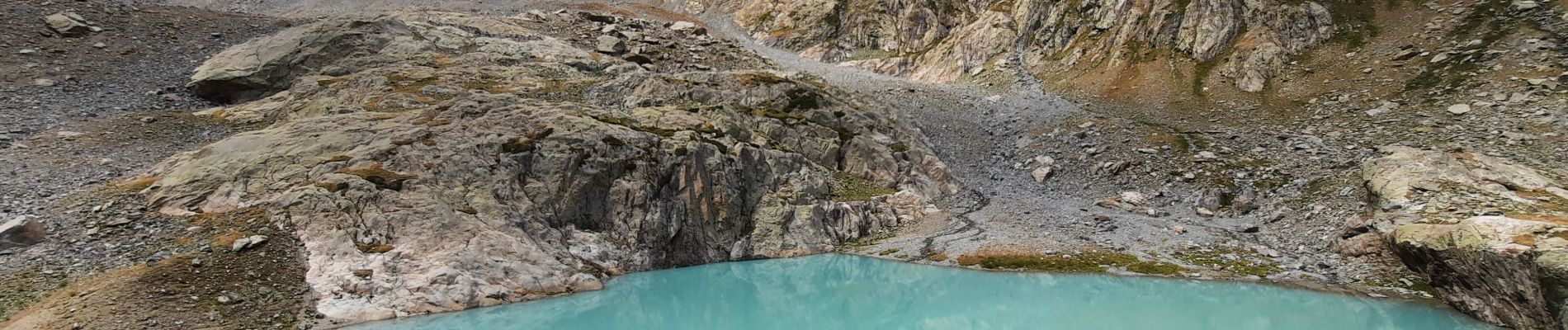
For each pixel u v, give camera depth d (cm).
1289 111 5475
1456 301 2217
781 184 3738
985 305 2391
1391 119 4803
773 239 3334
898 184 4306
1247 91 6012
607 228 3006
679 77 5469
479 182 2856
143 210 2556
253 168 2789
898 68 8731
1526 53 5175
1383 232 2717
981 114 6081
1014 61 7812
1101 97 6481
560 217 2914
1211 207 3828
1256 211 3681
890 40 9488
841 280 2820
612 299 2486
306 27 5509
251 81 4647
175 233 2381
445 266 2367
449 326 2061
